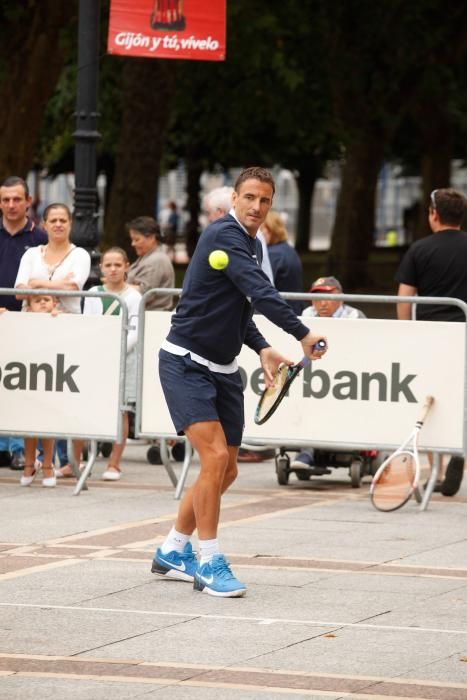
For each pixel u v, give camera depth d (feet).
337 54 188.14
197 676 36.09
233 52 179.11
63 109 214.48
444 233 67.87
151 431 67.92
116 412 67.62
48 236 71.97
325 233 492.95
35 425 68.54
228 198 70.74
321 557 52.03
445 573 49.37
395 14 182.09
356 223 211.00
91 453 68.28
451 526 59.11
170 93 172.86
